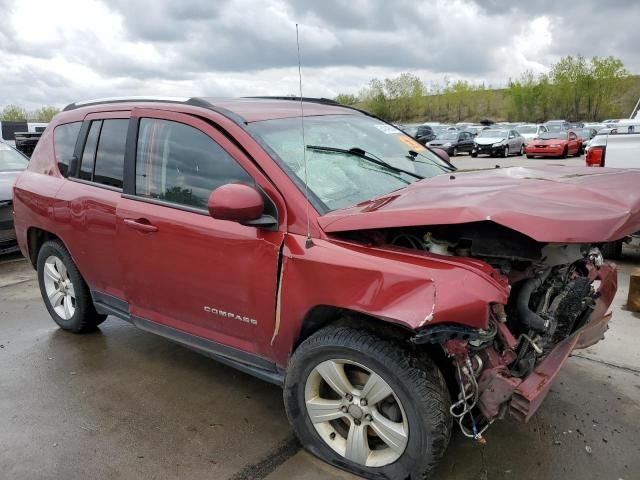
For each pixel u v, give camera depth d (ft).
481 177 9.92
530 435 9.87
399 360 7.76
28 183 14.39
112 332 15.06
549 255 8.71
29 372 12.72
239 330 9.82
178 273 10.40
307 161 9.79
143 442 9.93
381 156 11.32
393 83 252.01
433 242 8.28
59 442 9.97
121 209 11.37
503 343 8.07
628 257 22.13
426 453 7.74
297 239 8.69
